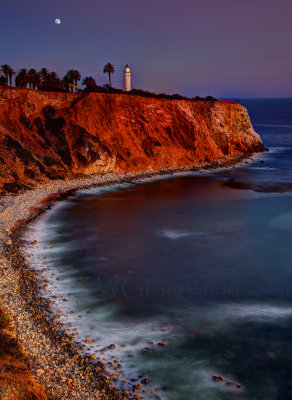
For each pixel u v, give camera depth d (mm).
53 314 15875
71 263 22109
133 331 14945
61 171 46031
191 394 11516
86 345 13820
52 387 11180
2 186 38250
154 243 26328
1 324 14062
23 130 47031
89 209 35344
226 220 32594
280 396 11570
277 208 36875
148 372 12477
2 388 9859
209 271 21531
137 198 40656
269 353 13672
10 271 19812
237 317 16250
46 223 30250
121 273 20938
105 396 11164
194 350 13758
